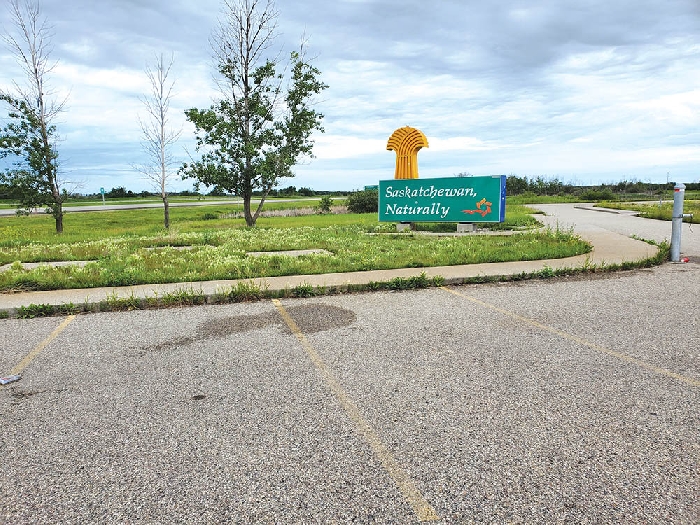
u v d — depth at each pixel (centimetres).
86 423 352
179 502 260
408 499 258
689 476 274
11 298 753
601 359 461
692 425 331
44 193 2425
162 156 2711
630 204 3975
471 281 866
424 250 1255
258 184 2595
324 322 619
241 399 388
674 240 1033
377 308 690
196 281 888
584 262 983
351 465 291
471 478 276
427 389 399
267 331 583
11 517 250
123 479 282
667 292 746
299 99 2592
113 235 2178
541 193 7244
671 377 414
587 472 279
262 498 261
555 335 539
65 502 262
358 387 407
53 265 1123
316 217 3562
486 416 350
